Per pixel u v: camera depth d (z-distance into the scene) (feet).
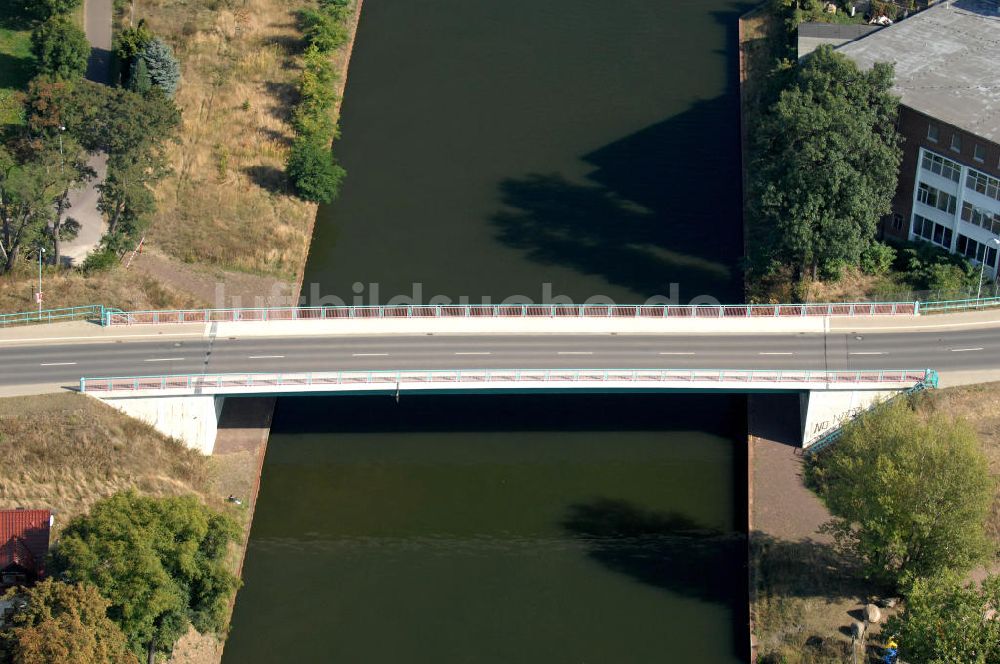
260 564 427.74
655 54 626.23
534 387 446.19
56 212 510.58
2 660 340.18
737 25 640.58
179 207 539.29
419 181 567.59
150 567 361.10
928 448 396.78
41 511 391.04
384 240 541.75
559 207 556.10
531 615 414.82
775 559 424.46
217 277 516.73
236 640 406.82
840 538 412.98
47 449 426.92
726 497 448.65
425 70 618.85
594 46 631.15
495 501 447.42
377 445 463.01
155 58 581.94
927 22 556.51
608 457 460.55
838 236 488.44
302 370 454.81
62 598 349.00
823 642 400.88
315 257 533.96
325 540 435.12
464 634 409.90
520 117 595.88
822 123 480.64
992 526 424.05
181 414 447.42
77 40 571.69
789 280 512.63
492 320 474.90
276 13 636.89
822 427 456.45
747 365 458.50
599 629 411.13
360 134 588.09
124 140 494.59
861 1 630.74
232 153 564.71
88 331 470.39
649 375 446.60
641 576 425.28
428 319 474.49
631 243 540.52
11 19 606.55
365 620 413.18
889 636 378.32
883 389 451.94
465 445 463.42
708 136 585.22
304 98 585.22
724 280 524.93
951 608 364.58
